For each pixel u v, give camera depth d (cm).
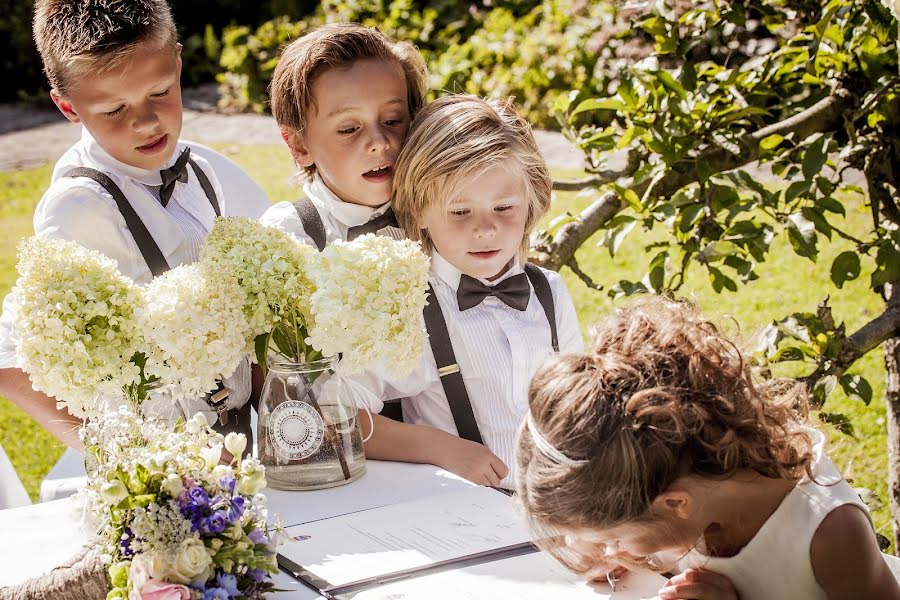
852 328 489
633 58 561
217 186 260
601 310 544
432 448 198
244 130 945
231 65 1023
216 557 127
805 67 276
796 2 281
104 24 199
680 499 133
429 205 210
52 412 197
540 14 939
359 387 206
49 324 148
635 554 139
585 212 281
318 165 225
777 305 519
